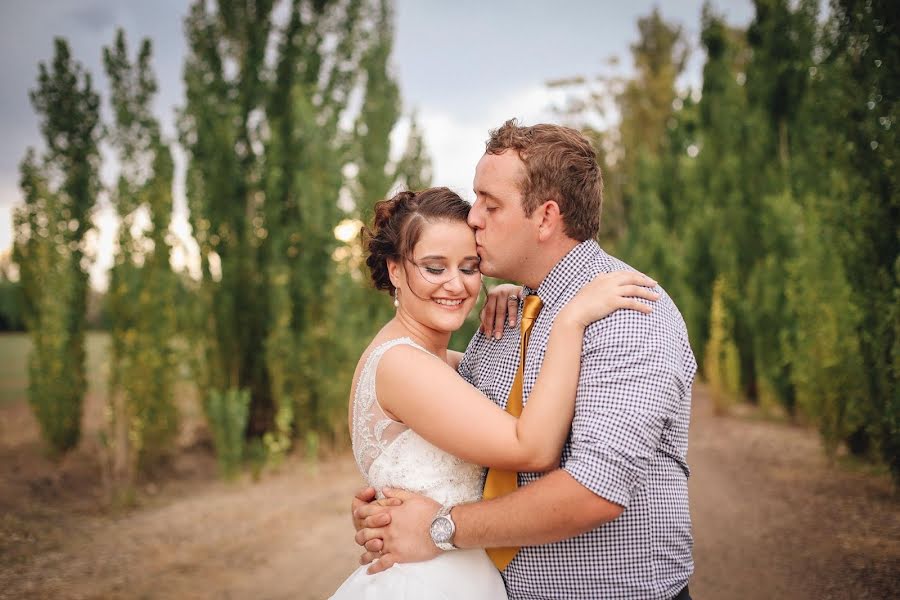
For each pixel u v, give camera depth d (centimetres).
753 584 405
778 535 484
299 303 831
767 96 970
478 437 180
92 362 1210
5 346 1919
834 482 607
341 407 798
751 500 572
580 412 178
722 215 1098
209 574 458
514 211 199
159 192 700
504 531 178
